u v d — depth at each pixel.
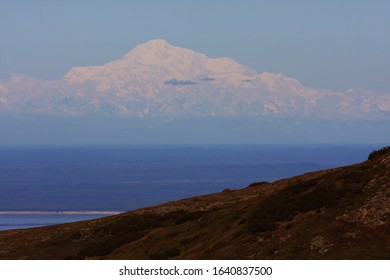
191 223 114.31
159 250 103.75
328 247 78.81
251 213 97.81
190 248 99.19
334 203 88.56
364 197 87.75
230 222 101.56
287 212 90.62
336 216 84.81
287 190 100.50
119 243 117.19
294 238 83.25
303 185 100.50
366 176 94.56
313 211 89.06
